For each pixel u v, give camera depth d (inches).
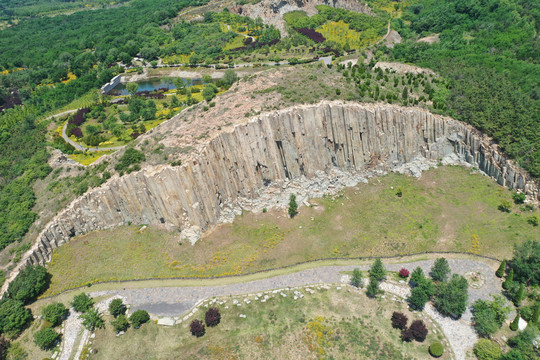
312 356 2866.6
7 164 4414.4
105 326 3184.1
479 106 4247.0
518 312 3011.8
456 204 3934.5
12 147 4736.7
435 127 4247.0
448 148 4340.6
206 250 3737.7
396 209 3981.3
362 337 2965.1
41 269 3467.0
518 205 3791.8
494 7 6737.2
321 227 3909.9
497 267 3351.4
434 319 3058.6
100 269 3629.4
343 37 7770.7
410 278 3336.6
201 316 3201.3
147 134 4323.3
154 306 3312.0
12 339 3112.7
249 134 3981.3
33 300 3405.5
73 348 3056.1
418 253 3550.7
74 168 4224.9
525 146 3836.1
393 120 4202.8
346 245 3710.6
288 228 3927.2
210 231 3914.9
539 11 6363.2
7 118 5802.2
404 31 7529.5
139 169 3841.0
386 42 7249.0
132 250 3772.1
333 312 3152.1
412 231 3742.6
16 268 3457.2
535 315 2888.8
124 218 3988.7
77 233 3937.0
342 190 4271.7
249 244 3784.5
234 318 3164.4
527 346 2733.8
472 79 4825.3
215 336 3051.2
